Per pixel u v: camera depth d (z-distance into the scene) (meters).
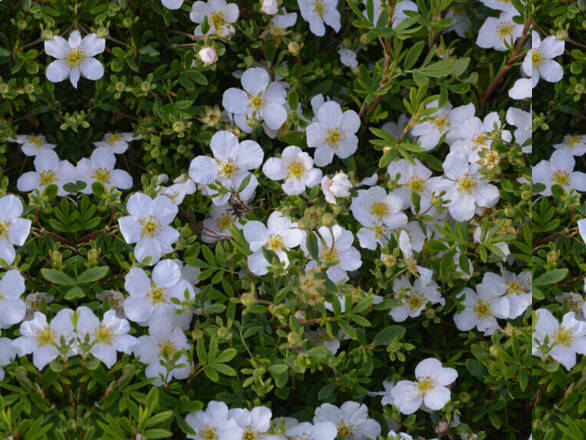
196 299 0.48
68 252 0.49
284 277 0.48
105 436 0.46
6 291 0.47
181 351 0.47
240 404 0.48
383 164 0.49
